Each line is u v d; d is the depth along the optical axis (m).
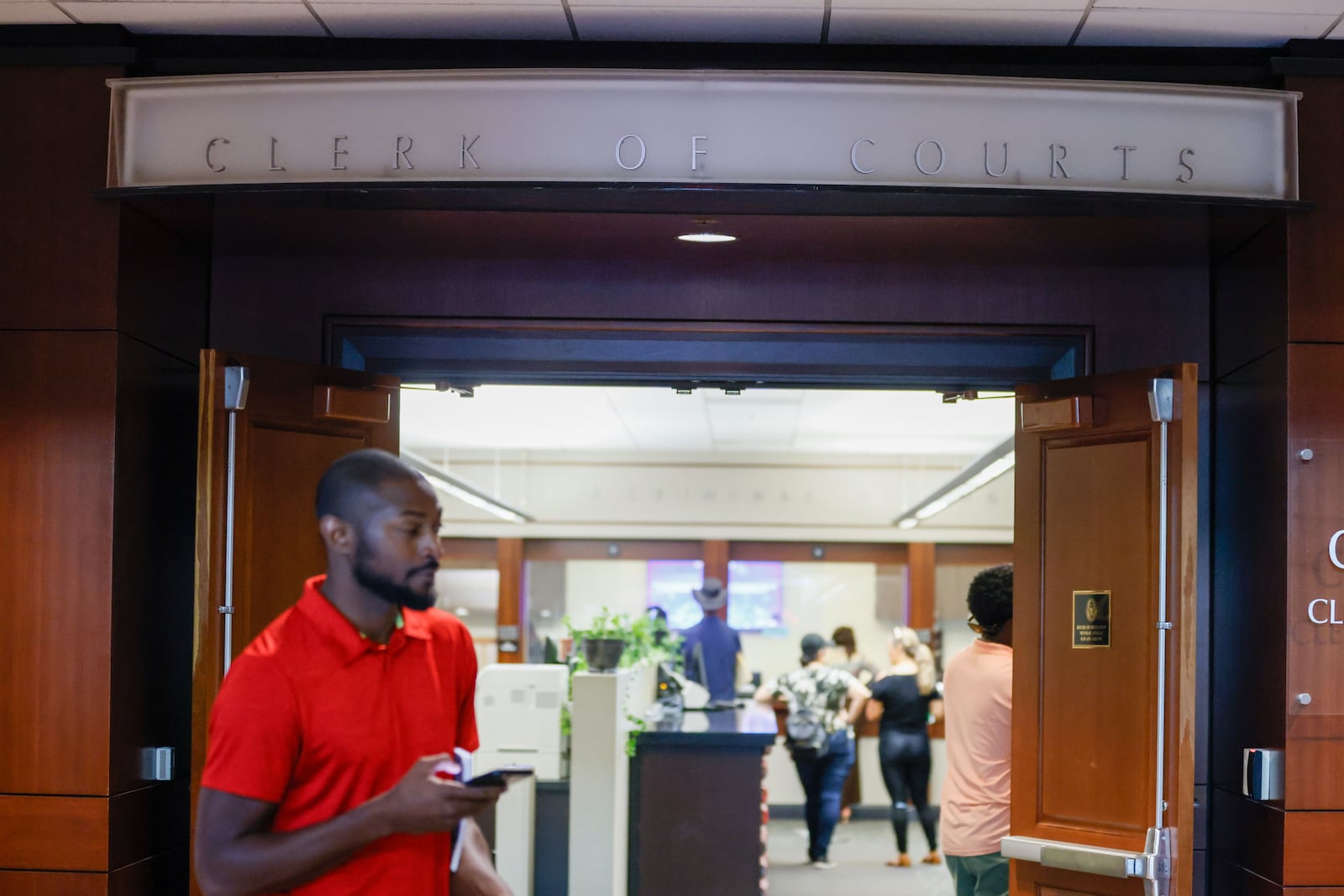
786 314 4.40
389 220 3.96
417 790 2.01
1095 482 3.98
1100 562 3.95
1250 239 3.96
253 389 3.85
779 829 11.22
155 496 3.92
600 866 6.18
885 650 12.27
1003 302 4.38
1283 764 3.63
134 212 3.79
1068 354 4.43
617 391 8.43
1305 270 3.67
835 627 12.29
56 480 3.66
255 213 3.87
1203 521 4.25
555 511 12.31
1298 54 3.70
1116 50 3.77
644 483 12.33
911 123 3.49
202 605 3.68
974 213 3.76
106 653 3.63
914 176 3.48
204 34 3.76
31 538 3.65
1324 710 3.62
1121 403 3.91
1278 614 3.69
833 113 3.48
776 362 4.49
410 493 2.18
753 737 6.71
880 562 12.31
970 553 12.20
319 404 4.03
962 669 4.52
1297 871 3.60
